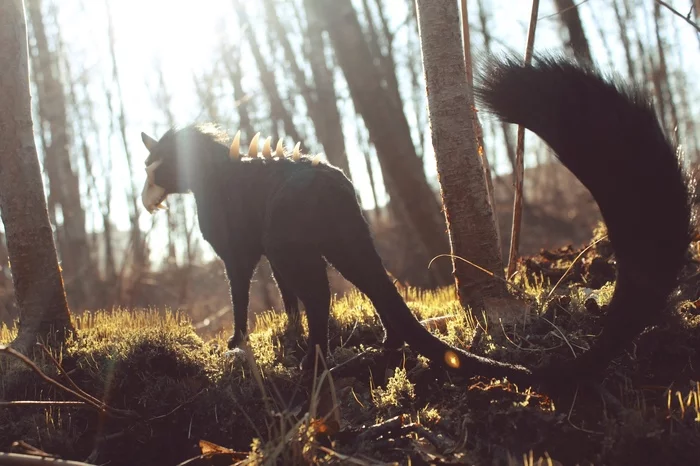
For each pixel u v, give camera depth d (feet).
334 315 18.34
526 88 10.98
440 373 14.01
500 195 92.12
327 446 11.91
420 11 16.31
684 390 12.39
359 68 36.83
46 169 53.67
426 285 48.49
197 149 17.57
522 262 21.13
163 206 19.04
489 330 15.39
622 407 11.39
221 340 18.85
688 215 10.93
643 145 10.59
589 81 10.82
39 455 10.65
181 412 14.05
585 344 13.92
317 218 14.14
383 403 13.20
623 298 11.23
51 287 17.63
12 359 16.19
